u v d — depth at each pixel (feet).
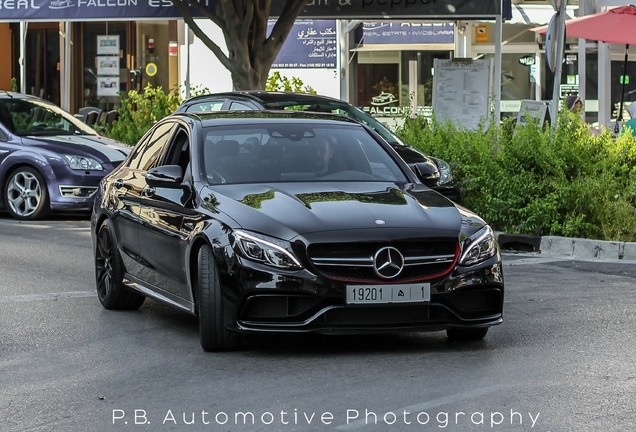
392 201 26.94
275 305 25.00
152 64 96.22
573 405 20.94
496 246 26.48
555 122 49.42
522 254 45.62
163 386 23.15
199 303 25.91
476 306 26.03
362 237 24.82
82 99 98.53
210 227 26.07
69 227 55.21
